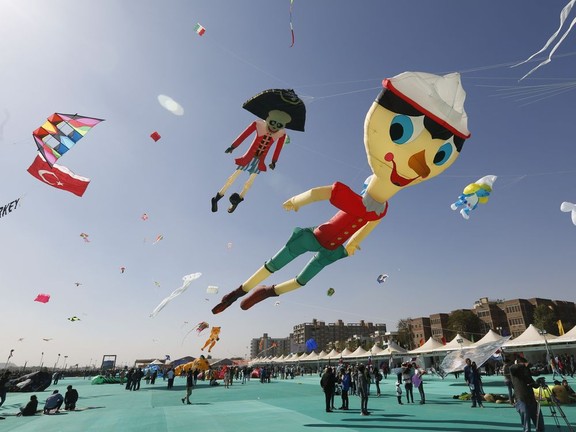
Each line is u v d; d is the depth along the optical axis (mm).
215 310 8438
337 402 14906
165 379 40094
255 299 8734
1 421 12305
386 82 5547
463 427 8547
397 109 5645
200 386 29250
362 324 164750
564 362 25797
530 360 38375
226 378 27875
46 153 5836
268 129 6285
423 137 5766
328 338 157000
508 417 9625
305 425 9609
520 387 6836
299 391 21953
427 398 15078
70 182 6102
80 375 75375
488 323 83250
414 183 6355
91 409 15086
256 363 75312
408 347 90875
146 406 15523
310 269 7941
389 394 17734
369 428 8875
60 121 5629
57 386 34719
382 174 6285
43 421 12109
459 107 5953
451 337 87375
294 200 6965
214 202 6531
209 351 20234
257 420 10703
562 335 25984
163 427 10023
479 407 11633
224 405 15148
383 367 33188
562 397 11133
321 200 6719
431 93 5668
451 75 5844
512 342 27562
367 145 6086
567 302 84062
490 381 22641
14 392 24797
